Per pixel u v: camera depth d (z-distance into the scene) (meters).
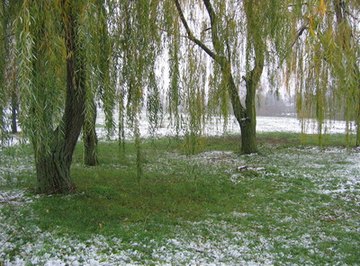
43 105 3.64
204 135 6.98
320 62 5.29
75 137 6.32
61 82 3.75
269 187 7.48
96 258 4.05
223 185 7.60
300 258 4.19
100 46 4.41
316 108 6.42
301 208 6.14
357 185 7.61
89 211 5.55
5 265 3.90
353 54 5.07
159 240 4.60
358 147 12.38
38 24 3.58
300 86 6.79
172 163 9.95
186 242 4.61
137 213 5.62
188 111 6.10
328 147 12.82
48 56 3.63
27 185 6.92
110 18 4.62
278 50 5.63
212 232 4.99
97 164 9.23
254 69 7.04
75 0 3.88
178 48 5.58
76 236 4.64
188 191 7.06
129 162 9.70
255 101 11.65
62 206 5.66
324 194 6.96
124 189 6.98
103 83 4.34
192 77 6.16
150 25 5.08
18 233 4.68
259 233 5.00
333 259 4.17
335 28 5.14
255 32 5.83
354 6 5.42
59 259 4.01
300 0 5.20
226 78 6.63
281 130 19.16
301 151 12.23
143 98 5.14
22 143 3.41
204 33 6.74
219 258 4.16
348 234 4.93
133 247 4.36
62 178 6.41
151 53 5.16
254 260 4.13
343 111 6.20
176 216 5.62
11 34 3.74
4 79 3.74
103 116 4.38
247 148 11.60
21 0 3.73
